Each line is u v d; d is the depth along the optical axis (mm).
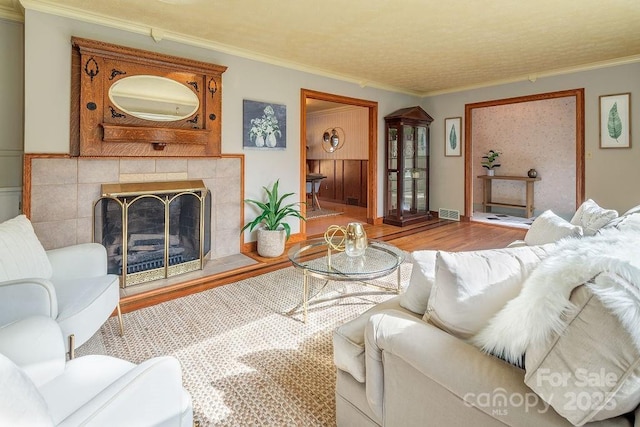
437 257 1169
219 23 3283
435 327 1159
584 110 4773
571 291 802
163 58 3354
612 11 3047
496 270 1145
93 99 3037
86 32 3072
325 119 8789
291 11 3029
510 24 3311
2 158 3174
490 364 955
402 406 1125
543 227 2379
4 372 642
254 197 4293
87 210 3094
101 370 1228
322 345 2158
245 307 2721
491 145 7695
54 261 2055
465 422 944
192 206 3615
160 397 970
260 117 4281
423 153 6395
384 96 5973
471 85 5875
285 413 1576
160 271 3340
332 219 6551
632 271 781
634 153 4430
